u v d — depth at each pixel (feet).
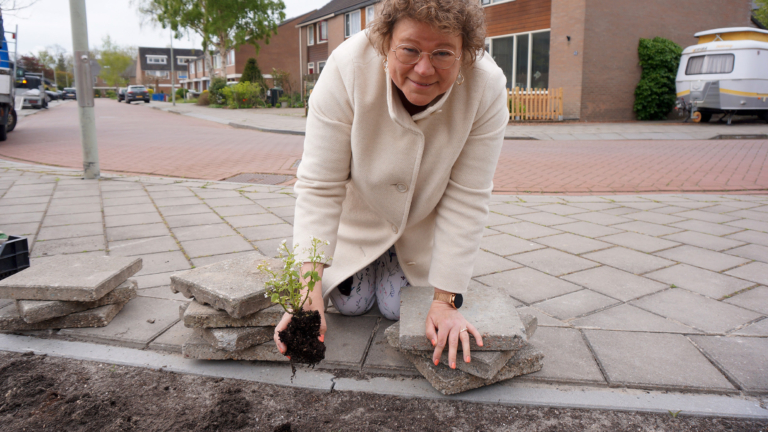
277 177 23.35
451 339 5.91
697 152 32.53
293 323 5.64
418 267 7.70
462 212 6.22
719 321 8.37
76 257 8.97
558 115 52.70
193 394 6.35
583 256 11.94
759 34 48.08
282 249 5.75
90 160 21.16
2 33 33.35
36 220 14.53
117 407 6.04
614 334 7.89
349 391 6.44
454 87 5.47
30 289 7.62
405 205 6.44
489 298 7.30
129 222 14.46
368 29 5.08
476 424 5.85
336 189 6.39
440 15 4.38
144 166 25.91
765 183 22.24
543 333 7.92
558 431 5.74
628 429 5.76
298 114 69.67
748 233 14.05
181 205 16.76
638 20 54.24
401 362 7.01
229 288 6.91
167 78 247.09
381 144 5.92
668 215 16.28
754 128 46.65
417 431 5.72
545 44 55.11
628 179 23.40
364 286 8.10
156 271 10.50
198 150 32.65
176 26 104.58
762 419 5.90
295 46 135.44
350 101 5.71
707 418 5.94
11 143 34.71
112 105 106.42
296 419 5.90
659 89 54.44
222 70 105.91
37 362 6.97
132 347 7.40
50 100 140.46
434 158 5.94
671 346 7.50
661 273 10.77
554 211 16.88
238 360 7.10
